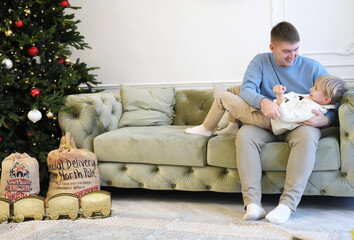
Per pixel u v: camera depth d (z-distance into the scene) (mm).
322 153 2268
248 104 2475
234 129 2602
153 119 3238
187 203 2670
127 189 3105
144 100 3285
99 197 2332
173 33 3758
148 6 3799
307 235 1918
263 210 2205
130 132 2836
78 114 2873
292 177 2203
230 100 2518
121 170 2771
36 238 2033
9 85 2752
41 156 2785
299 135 2246
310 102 2340
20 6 2961
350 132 2215
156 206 2629
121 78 3939
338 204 2492
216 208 2527
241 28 3578
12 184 2537
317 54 3406
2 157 2678
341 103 2318
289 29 2438
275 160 2332
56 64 2975
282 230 1985
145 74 3871
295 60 2574
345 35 3334
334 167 2268
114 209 2598
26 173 2564
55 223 2256
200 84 3721
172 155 2598
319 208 2422
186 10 3705
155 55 3824
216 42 3654
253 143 2316
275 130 2357
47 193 2648
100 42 3957
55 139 3047
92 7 3941
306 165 2197
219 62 3664
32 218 2369
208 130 2658
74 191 2578
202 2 3656
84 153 2650
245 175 2270
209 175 2547
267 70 2598
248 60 3590
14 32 2904
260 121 2408
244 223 2121
